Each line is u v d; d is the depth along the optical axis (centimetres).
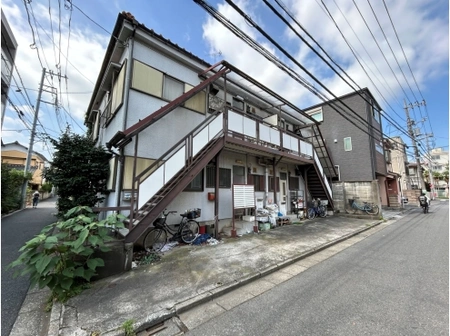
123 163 507
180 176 478
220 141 580
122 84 561
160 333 214
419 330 209
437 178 3278
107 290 293
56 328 215
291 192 1059
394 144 1873
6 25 930
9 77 987
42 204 1797
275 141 805
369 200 1035
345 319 230
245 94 868
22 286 316
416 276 344
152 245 497
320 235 636
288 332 211
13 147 2559
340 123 1428
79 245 272
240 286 318
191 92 549
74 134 612
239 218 764
